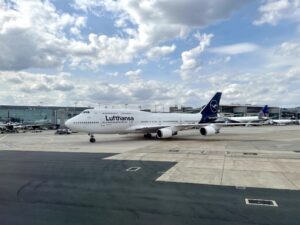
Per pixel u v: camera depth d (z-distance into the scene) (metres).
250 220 8.59
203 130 41.34
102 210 9.60
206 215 9.05
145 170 17.09
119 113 40.25
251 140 39.34
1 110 119.00
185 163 19.56
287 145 31.97
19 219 8.73
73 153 26.00
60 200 10.82
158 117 46.25
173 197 11.19
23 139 46.50
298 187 12.78
